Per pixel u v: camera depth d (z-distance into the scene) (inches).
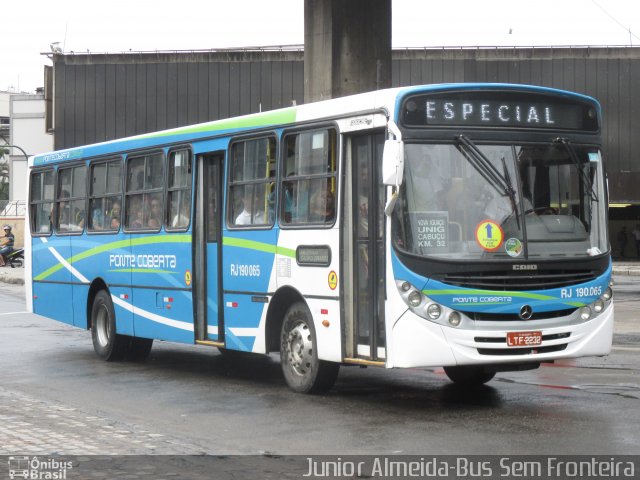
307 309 451.2
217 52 2185.0
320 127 444.1
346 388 470.3
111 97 2222.0
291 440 349.4
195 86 2198.6
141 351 613.9
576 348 406.9
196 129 538.6
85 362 604.1
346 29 926.4
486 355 392.5
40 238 706.8
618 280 1424.7
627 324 764.0
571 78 2076.8
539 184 408.8
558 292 402.0
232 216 506.9
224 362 599.2
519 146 408.8
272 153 477.7
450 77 2081.7
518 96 411.5
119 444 341.1
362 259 421.7
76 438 351.9
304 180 453.7
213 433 367.2
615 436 339.6
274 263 471.2
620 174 2076.8
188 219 539.8
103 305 622.2
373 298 413.4
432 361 389.7
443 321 389.4
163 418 403.5
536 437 341.1
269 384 498.0
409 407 412.2
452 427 364.2
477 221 398.3
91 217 642.8
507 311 394.0
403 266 392.2
